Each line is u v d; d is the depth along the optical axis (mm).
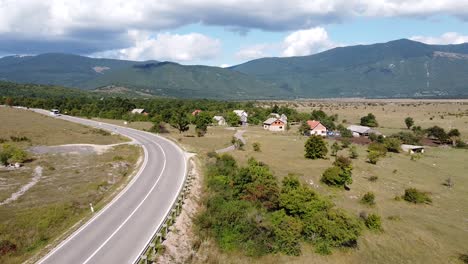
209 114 160125
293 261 33656
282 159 76812
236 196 44469
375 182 66250
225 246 33094
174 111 156500
